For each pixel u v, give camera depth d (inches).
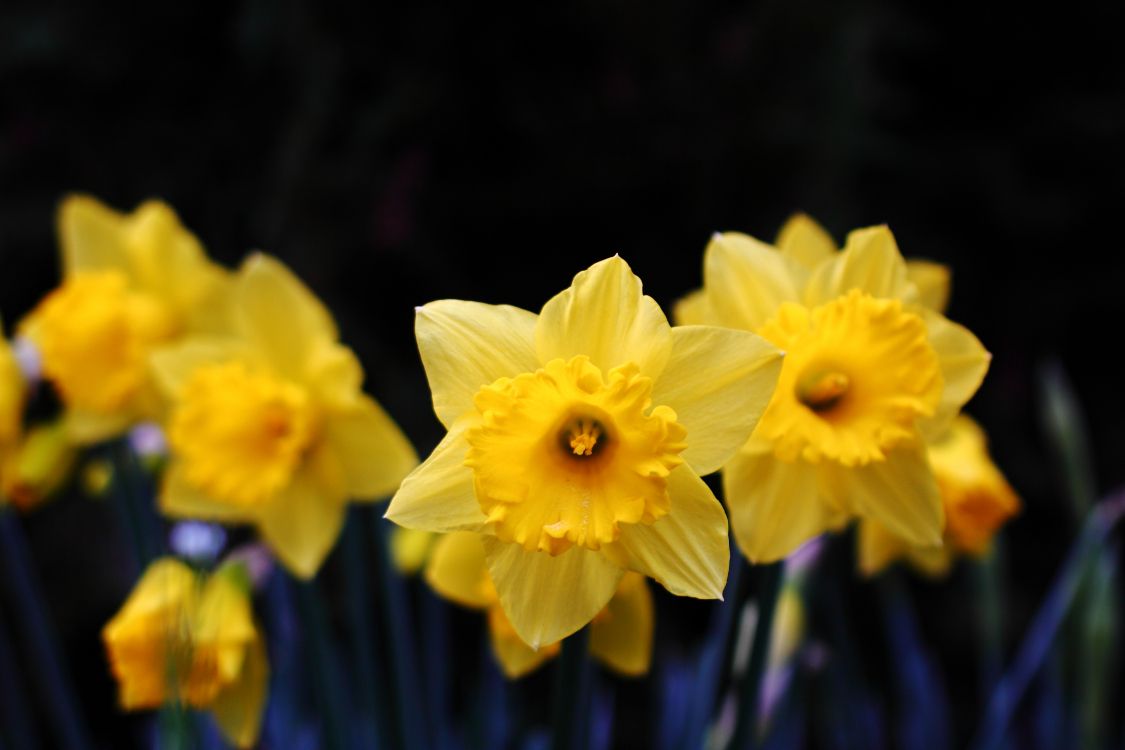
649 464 21.5
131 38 54.8
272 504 27.5
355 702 39.6
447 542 24.5
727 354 22.0
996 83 58.5
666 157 51.3
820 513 23.5
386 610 27.5
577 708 22.9
